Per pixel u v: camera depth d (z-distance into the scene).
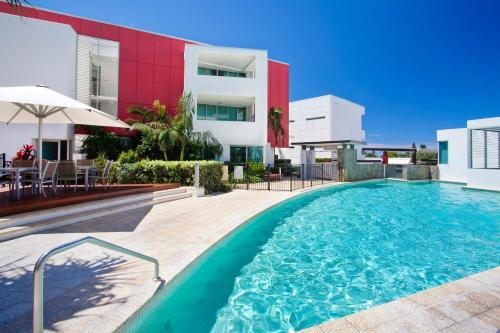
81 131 16.88
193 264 4.52
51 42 15.06
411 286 4.79
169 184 11.36
